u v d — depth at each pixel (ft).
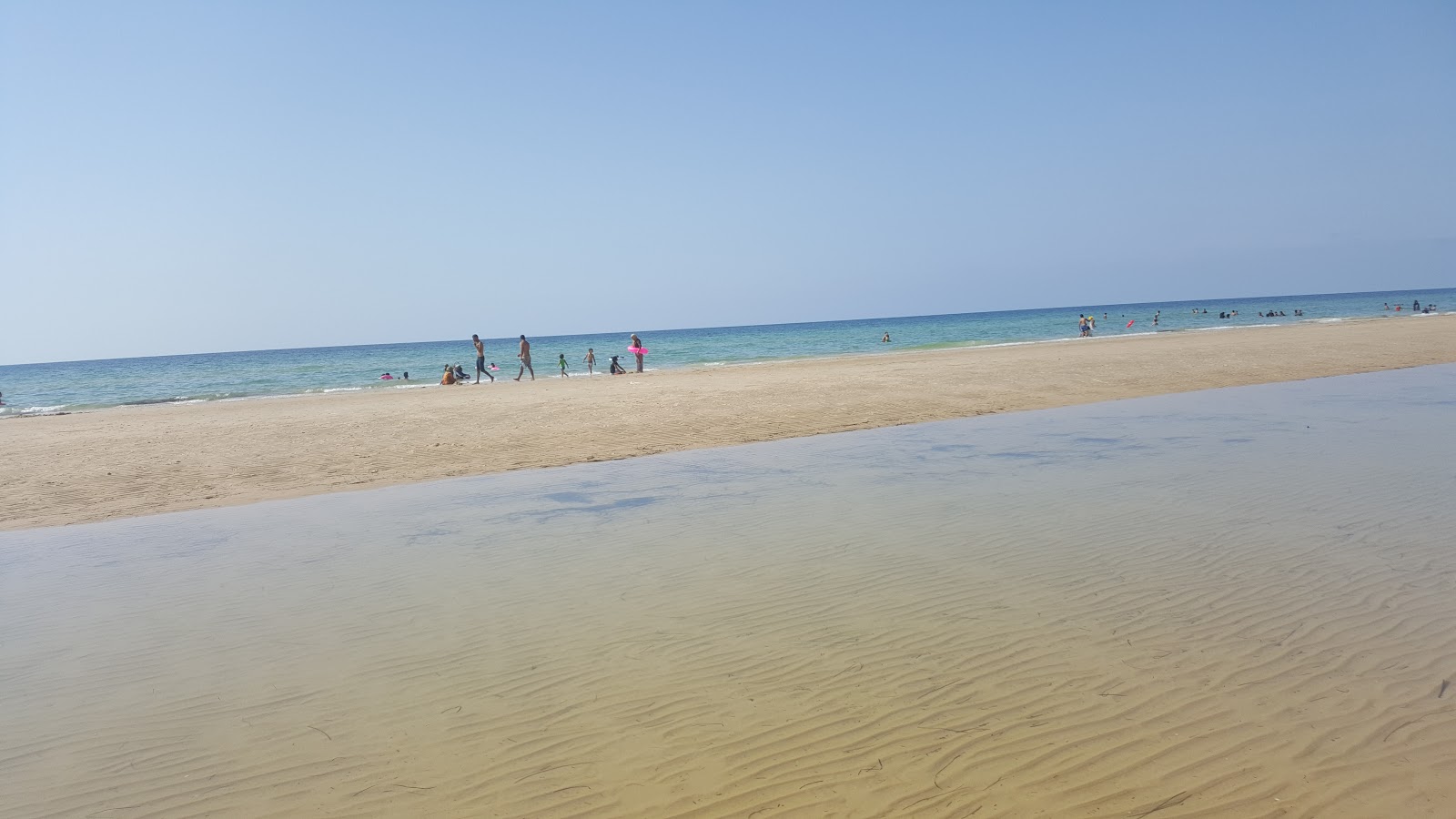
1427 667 17.46
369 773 15.06
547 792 14.19
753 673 18.54
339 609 24.29
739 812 13.35
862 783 14.07
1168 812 12.92
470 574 27.20
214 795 14.52
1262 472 37.86
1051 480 38.37
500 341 559.38
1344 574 23.47
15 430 74.28
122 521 38.93
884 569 25.70
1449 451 41.14
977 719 16.08
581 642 20.85
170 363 374.02
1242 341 129.18
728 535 30.68
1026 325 352.90
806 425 60.95
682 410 69.36
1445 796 13.00
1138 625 20.40
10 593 27.37
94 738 16.88
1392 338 124.36
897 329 380.99
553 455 51.96
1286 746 14.64
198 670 20.18
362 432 63.21
